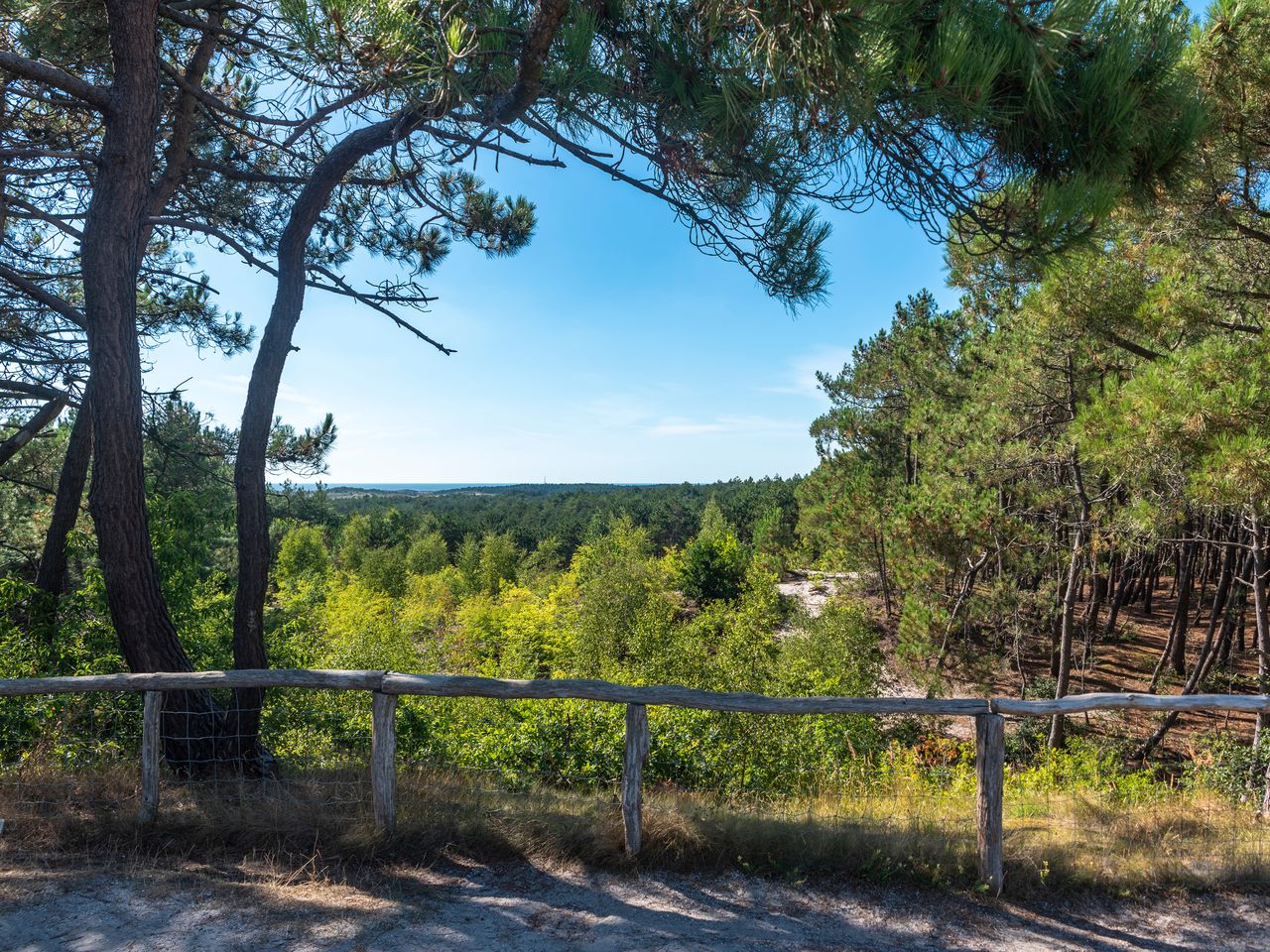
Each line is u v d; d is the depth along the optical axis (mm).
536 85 5242
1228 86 7512
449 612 42500
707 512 65375
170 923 3951
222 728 6582
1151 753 15812
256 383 6789
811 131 5055
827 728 11641
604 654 21703
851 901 4504
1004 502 22125
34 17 7469
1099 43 4805
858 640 20438
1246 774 10891
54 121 9375
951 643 19312
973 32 4398
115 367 6145
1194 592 32188
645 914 4258
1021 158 5207
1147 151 5281
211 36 8125
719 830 5020
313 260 11352
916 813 6297
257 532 6750
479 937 3939
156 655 6332
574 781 8922
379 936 3895
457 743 9695
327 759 8102
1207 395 8047
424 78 4758
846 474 33250
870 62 4332
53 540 11492
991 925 4305
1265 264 9828
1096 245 5426
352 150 6637
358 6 4312
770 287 6219
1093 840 5430
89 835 4926
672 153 5625
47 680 5062
